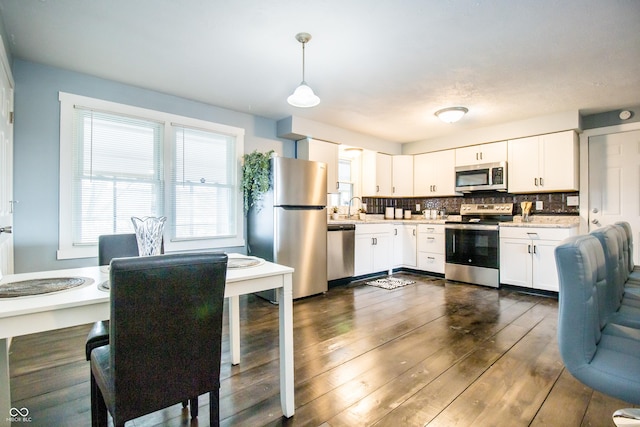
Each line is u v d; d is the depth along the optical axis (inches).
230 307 78.6
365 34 84.8
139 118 121.4
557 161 152.8
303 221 141.2
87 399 64.2
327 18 77.8
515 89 122.0
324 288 148.5
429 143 202.5
